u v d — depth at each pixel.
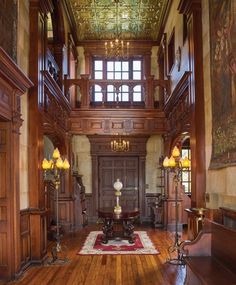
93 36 12.28
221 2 4.84
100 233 9.87
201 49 6.21
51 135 8.52
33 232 6.30
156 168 12.37
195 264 4.15
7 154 5.41
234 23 4.31
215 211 5.06
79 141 12.37
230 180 4.61
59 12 9.20
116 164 12.52
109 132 10.15
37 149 6.40
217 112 5.05
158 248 7.75
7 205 5.37
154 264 6.38
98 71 12.59
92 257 6.96
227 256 4.02
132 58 12.64
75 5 10.11
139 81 10.33
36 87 6.45
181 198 10.55
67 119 9.97
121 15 10.78
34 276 5.63
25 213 6.07
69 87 10.09
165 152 10.11
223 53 4.76
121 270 5.99
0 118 5.17
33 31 6.53
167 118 10.02
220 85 4.91
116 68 12.62
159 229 10.54
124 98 12.20
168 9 10.05
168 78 10.20
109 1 9.94
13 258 5.38
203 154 6.03
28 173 6.36
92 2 9.96
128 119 10.20
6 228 5.35
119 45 12.33
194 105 6.19
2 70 4.60
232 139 4.38
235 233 3.82
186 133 7.92
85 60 12.49
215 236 4.42
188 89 6.83
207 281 3.52
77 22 11.20
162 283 5.25
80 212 10.90
